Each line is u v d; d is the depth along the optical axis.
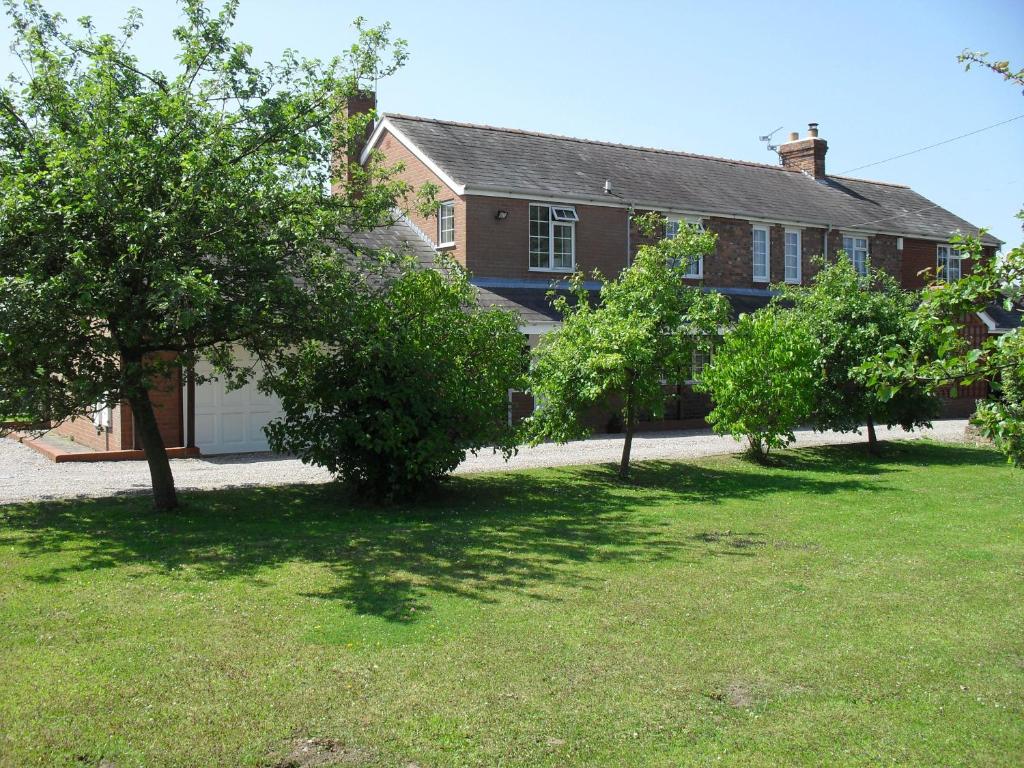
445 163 21.95
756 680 5.35
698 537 9.51
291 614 6.46
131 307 9.00
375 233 21.45
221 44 10.02
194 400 16.25
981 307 4.77
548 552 8.65
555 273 22.69
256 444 16.97
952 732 4.68
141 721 4.62
